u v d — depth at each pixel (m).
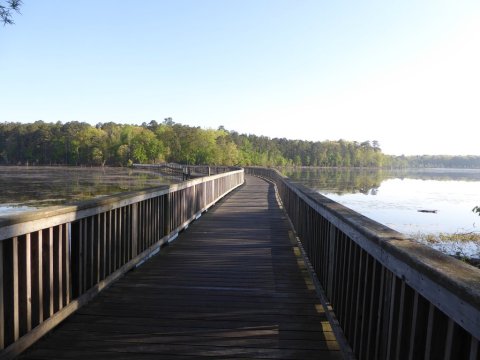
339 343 2.74
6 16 4.99
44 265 2.86
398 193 31.22
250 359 2.63
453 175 87.62
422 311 1.54
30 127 102.12
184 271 4.70
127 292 3.90
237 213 9.94
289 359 2.64
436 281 1.34
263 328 3.12
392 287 1.83
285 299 3.79
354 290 2.56
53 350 2.71
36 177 41.22
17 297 2.48
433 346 1.39
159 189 5.52
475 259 8.66
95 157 86.81
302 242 5.60
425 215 18.16
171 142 82.12
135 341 2.86
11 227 2.35
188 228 7.67
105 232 3.83
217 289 4.05
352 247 2.67
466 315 1.16
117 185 30.36
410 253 1.60
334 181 46.06
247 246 6.13
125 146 83.31
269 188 19.05
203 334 2.99
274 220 8.80
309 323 3.22
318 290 3.80
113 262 4.07
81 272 3.40
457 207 21.67
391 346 1.81
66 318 3.21
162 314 3.36
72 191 25.34
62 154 92.88
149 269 4.77
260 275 4.59
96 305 3.52
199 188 9.12
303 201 5.62
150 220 5.30
